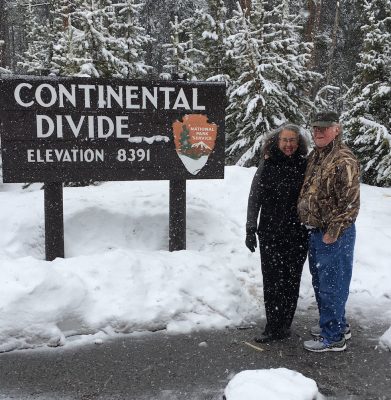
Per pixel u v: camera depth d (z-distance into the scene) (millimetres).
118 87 4508
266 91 9680
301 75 10484
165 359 3352
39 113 4375
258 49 10438
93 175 4578
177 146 4711
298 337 3732
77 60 8773
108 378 3092
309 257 3621
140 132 4617
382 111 10562
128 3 12336
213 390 2973
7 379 3059
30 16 23734
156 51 21000
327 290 3404
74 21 13250
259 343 3627
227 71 11664
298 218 3543
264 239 3623
